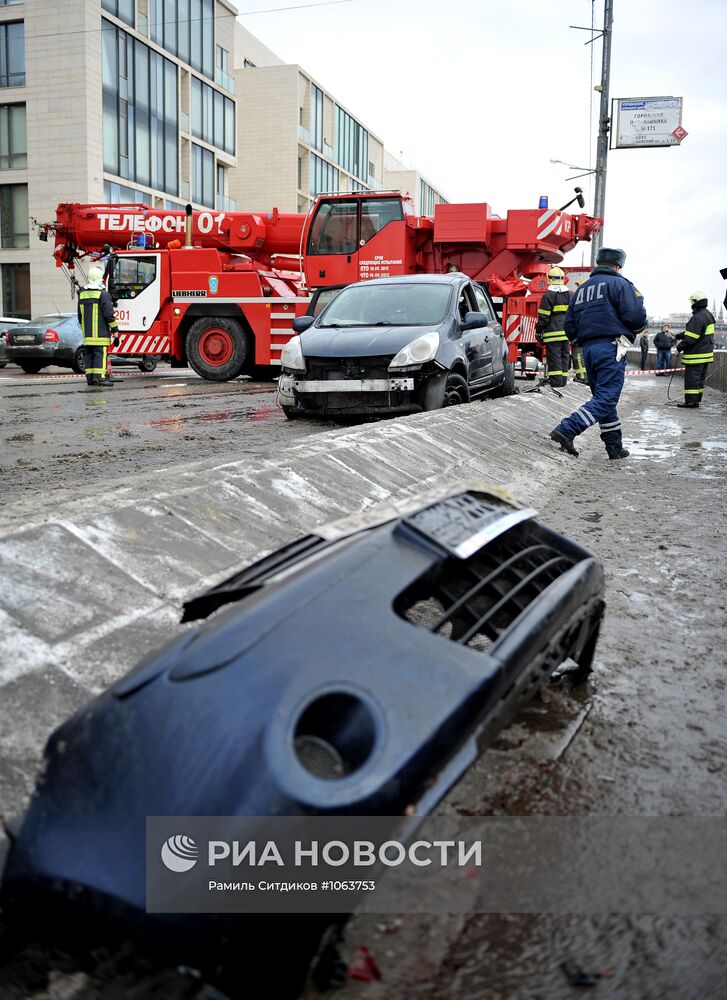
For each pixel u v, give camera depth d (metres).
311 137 57.59
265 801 1.27
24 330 19.06
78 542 2.90
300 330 9.34
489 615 1.86
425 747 1.34
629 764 2.22
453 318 9.00
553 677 2.74
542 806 2.01
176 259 14.92
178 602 2.86
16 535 2.77
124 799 1.35
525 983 1.46
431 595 1.91
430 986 1.45
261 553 3.48
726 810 2.02
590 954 1.53
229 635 1.51
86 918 1.31
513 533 2.23
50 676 2.28
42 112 35.00
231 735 1.35
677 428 11.20
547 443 8.18
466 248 15.45
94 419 8.89
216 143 45.69
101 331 14.10
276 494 4.12
